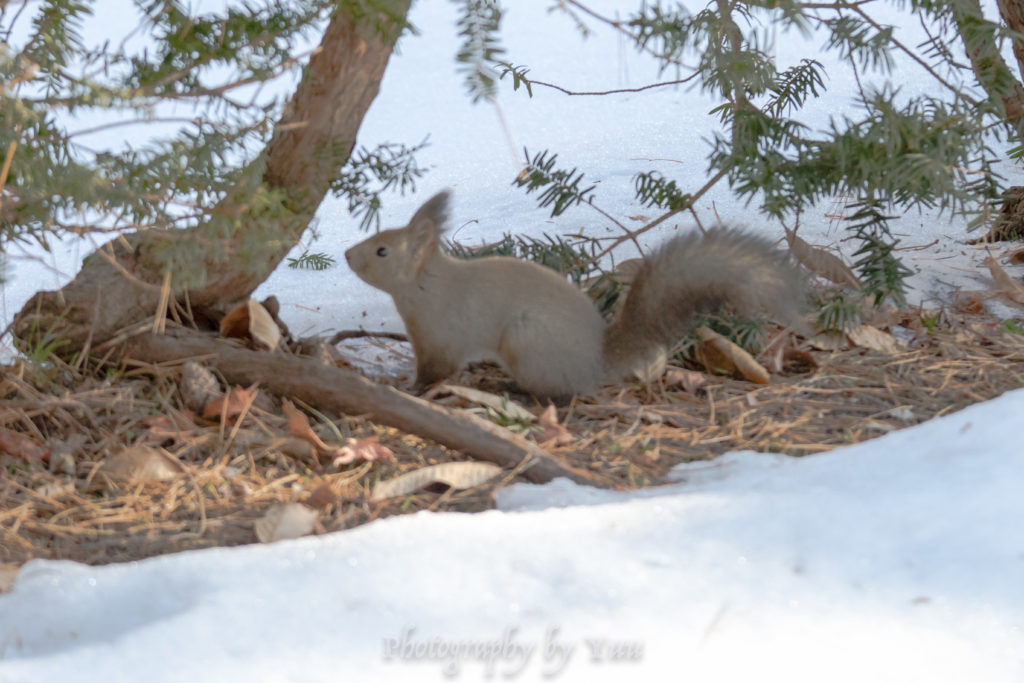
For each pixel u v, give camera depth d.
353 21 5.82
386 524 4.18
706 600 3.49
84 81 4.15
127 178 4.60
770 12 5.14
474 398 7.03
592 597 3.51
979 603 3.47
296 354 7.52
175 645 3.21
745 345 7.91
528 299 7.45
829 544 3.88
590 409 7.13
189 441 6.21
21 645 3.49
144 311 7.09
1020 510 4.05
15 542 5.00
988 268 10.23
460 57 4.00
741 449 6.22
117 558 4.90
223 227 4.81
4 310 9.12
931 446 4.83
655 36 5.58
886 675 3.11
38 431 6.27
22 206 4.86
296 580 3.65
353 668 3.09
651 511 4.25
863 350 7.97
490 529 4.10
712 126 15.95
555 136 16.50
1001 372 7.42
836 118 14.69
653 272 7.41
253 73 4.45
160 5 5.07
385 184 7.60
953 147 6.58
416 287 7.60
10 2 5.20
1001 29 6.69
